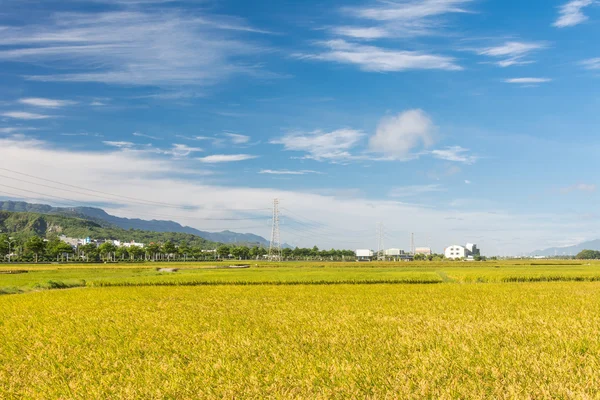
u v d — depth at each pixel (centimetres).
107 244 19988
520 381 1316
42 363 1705
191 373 1505
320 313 2953
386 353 1734
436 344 1869
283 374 1452
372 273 7825
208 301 3850
